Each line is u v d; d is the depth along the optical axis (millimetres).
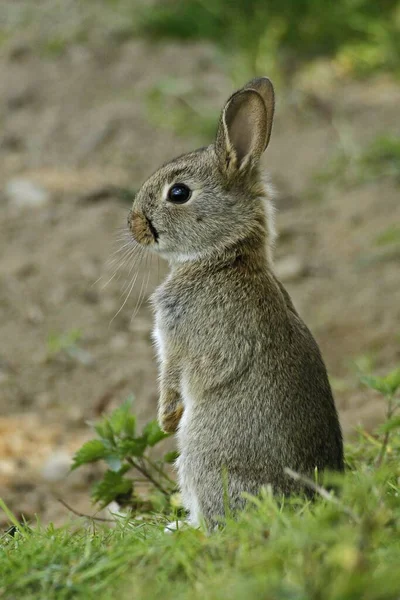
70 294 14516
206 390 7590
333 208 16141
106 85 19281
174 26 20219
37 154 17781
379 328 13336
